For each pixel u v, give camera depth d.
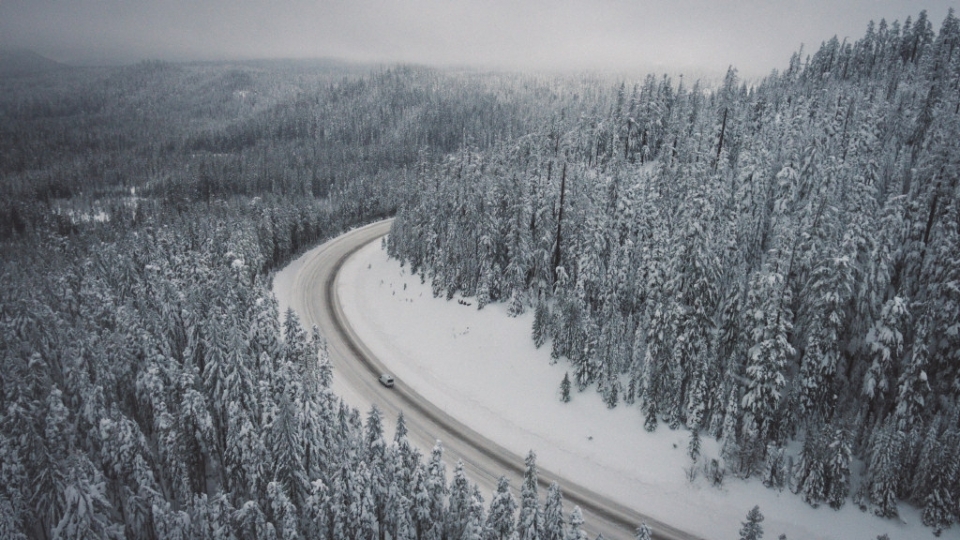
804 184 51.34
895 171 51.75
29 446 32.16
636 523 36.81
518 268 58.19
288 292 76.31
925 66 77.62
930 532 33.91
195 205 126.50
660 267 47.34
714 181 51.19
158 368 38.28
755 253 50.31
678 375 42.94
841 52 100.19
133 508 30.45
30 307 48.03
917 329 37.59
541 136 95.25
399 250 81.44
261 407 37.97
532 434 46.00
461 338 59.59
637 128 80.12
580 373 47.75
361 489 29.66
